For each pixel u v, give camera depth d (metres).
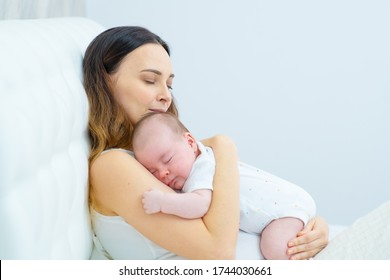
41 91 0.82
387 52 2.12
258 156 2.28
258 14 2.15
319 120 2.21
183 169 1.07
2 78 0.70
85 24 1.35
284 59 2.17
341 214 2.29
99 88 1.08
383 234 1.06
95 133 1.07
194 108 2.26
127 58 1.08
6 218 0.66
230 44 2.19
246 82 2.21
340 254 1.07
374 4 2.09
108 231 1.03
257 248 1.13
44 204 0.75
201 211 0.99
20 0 1.33
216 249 0.98
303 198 1.17
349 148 2.22
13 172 0.67
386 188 2.24
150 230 0.98
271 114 2.23
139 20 2.19
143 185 0.98
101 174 1.00
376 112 2.17
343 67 2.15
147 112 1.11
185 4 2.17
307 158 2.25
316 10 2.12
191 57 2.21
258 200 1.15
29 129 0.71
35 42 0.91
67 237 0.88
